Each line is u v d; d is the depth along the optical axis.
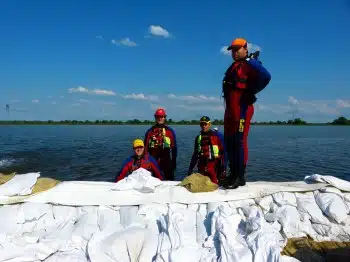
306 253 3.66
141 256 3.54
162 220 3.98
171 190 4.70
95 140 33.03
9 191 4.50
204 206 4.47
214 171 6.79
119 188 4.68
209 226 4.00
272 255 3.29
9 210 4.32
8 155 19.28
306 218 4.36
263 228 3.64
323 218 4.38
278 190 4.75
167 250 3.47
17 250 3.51
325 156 19.89
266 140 35.81
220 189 4.80
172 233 3.67
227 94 4.69
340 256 3.56
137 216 4.26
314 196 4.68
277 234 3.96
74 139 34.69
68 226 4.16
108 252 3.54
